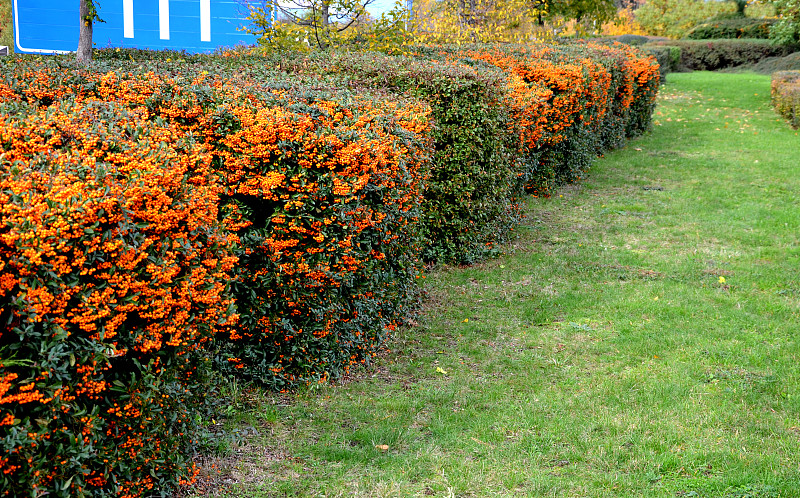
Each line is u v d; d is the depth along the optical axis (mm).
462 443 4098
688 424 4328
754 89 22625
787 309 6395
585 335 5898
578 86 11000
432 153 6512
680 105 20750
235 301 4438
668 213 10117
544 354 5523
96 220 2689
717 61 30672
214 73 6855
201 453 3830
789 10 22891
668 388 4812
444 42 16141
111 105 3982
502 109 8016
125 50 11102
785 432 4215
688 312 6371
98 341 2756
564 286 7199
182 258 3227
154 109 4707
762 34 34562
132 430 3041
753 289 7012
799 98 16219
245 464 3805
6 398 2400
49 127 3383
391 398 4699
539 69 10734
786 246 8438
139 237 2891
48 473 2602
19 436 2412
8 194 2527
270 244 4406
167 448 3273
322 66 8422
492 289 7141
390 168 5070
